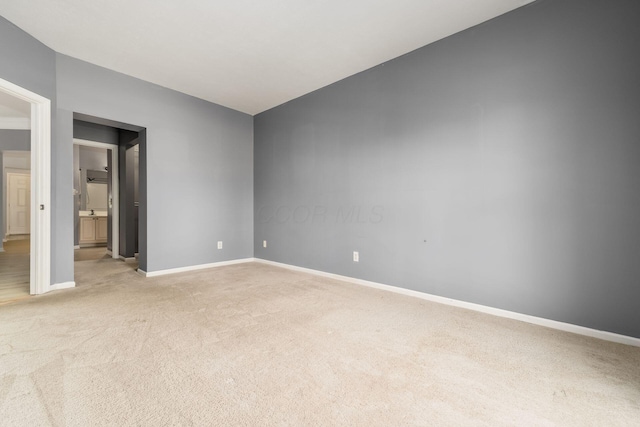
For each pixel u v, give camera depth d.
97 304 2.66
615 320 2.00
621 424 1.22
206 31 2.73
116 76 3.50
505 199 2.45
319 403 1.34
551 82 2.23
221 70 3.48
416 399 1.38
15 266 4.36
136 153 5.32
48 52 2.96
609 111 2.01
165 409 1.28
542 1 2.26
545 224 2.26
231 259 4.78
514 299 2.40
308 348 1.87
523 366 1.67
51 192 3.03
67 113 3.14
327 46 2.97
